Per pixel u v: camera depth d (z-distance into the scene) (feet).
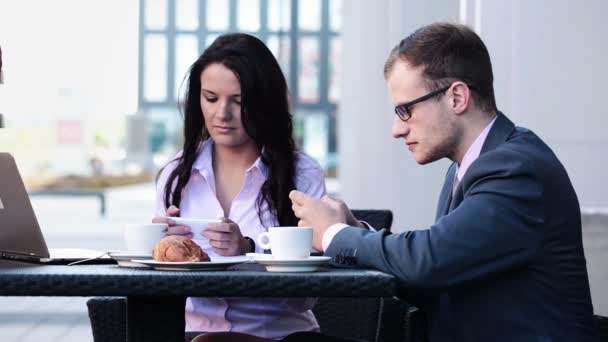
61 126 56.13
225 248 8.15
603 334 7.57
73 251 8.42
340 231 7.34
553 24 16.98
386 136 21.22
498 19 17.08
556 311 7.10
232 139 9.43
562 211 7.16
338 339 7.77
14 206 7.58
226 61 9.35
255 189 9.56
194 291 6.04
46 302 23.40
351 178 21.56
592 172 17.01
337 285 6.09
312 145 38.14
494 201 6.99
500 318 7.09
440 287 7.00
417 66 7.52
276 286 6.06
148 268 6.92
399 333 8.55
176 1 32.99
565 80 16.99
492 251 6.93
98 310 8.82
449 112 7.50
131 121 57.67
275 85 9.53
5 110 30.37
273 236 6.84
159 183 9.75
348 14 21.84
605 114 16.96
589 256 17.19
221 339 7.60
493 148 7.39
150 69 33.12
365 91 21.61
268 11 32.48
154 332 6.65
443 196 8.27
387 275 6.18
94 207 59.00
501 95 17.07
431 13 19.94
